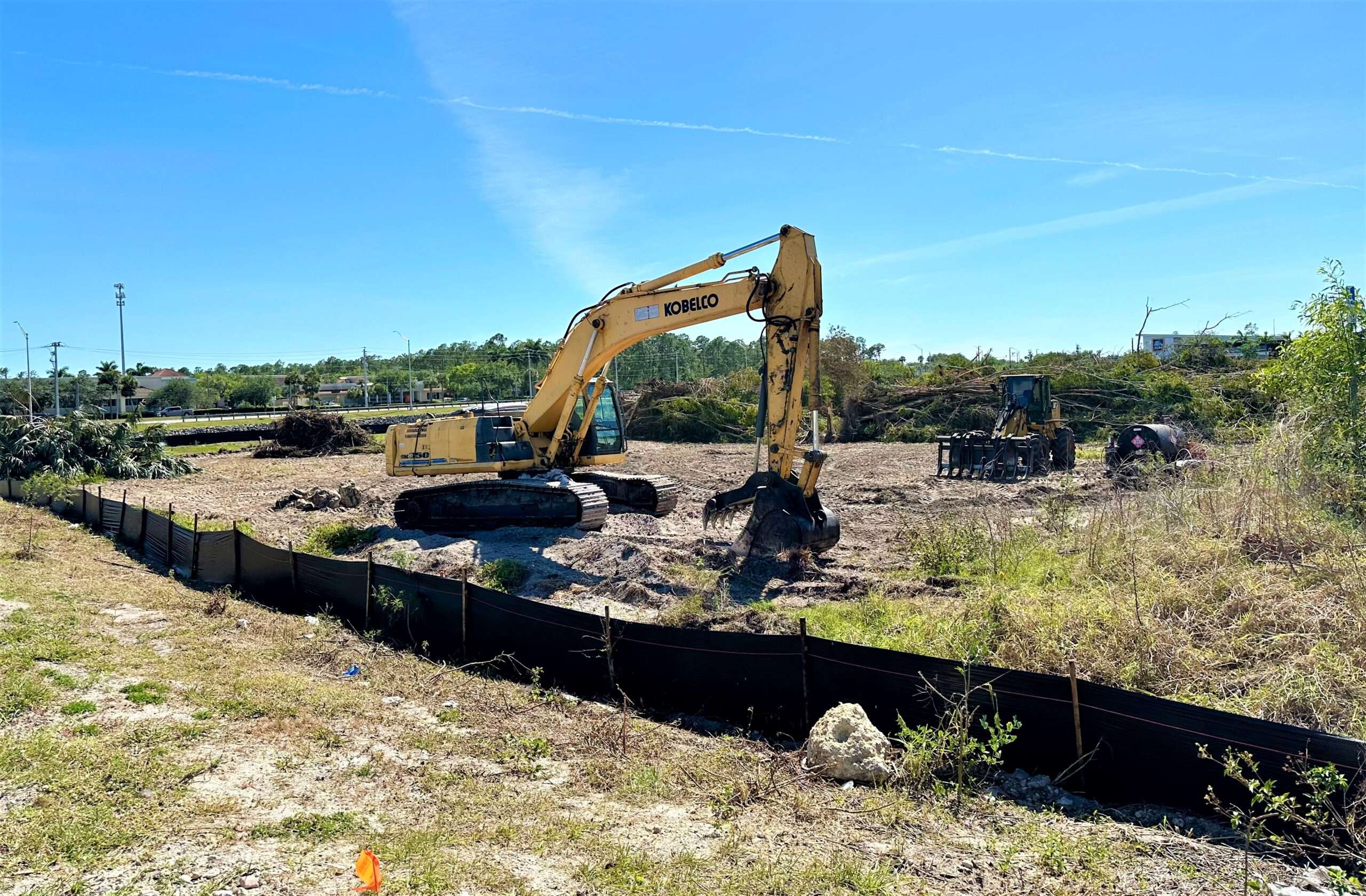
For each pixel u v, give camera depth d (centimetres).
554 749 625
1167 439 1986
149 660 798
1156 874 443
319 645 881
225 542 1150
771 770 584
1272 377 1391
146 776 541
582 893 423
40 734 596
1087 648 693
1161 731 514
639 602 1012
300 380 9150
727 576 1070
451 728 667
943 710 588
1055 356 3925
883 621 862
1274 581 817
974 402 3584
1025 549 1109
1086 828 496
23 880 421
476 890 424
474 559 1248
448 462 1563
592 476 1698
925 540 1182
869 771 556
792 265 1127
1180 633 718
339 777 565
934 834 492
